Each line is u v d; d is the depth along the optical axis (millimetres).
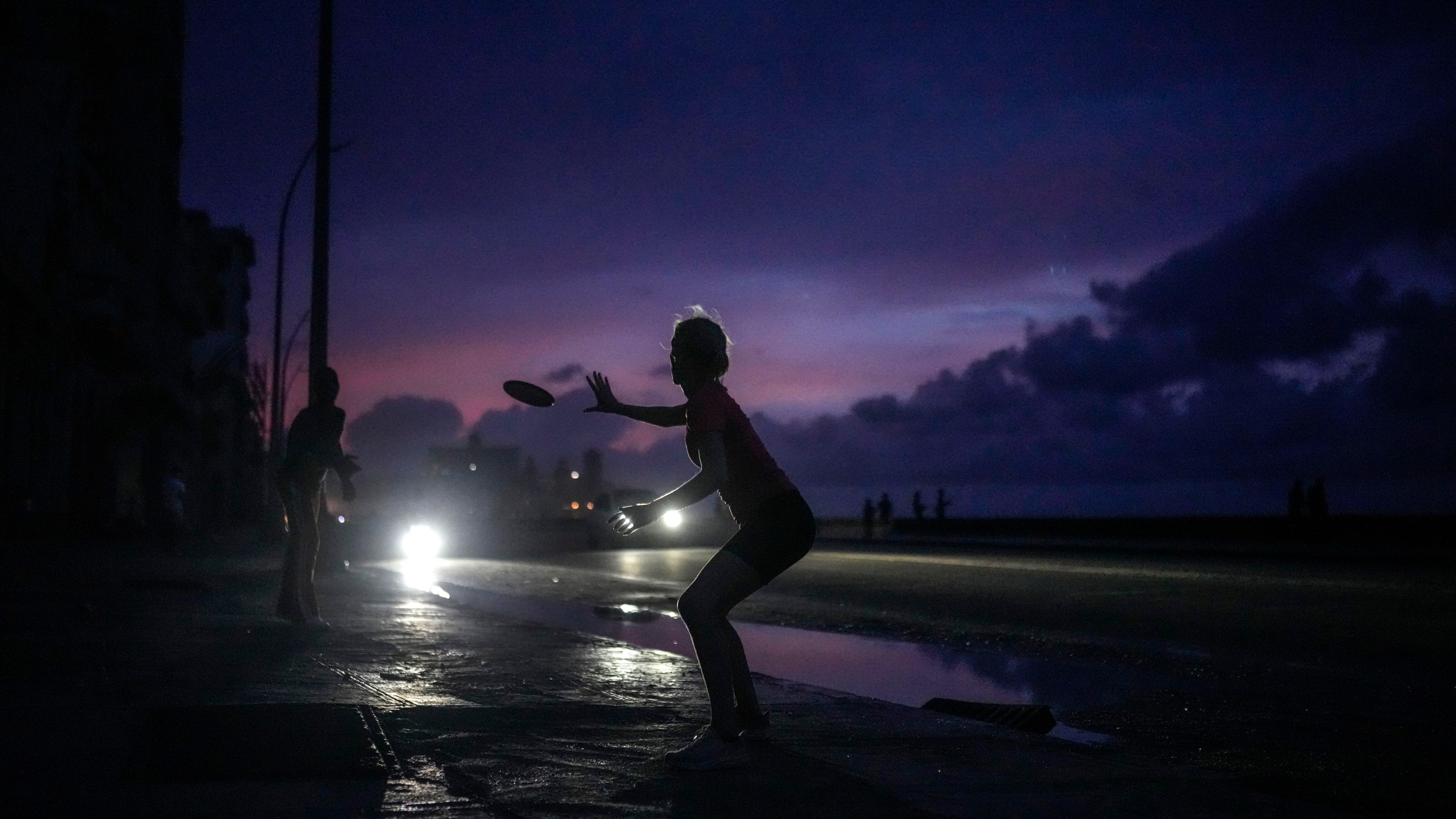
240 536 43062
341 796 3438
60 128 28422
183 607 9773
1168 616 12188
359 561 25516
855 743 4543
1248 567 21688
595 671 6355
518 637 7973
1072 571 20312
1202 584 17078
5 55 28578
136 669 6008
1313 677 7887
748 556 4191
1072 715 6391
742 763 4035
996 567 21844
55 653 6570
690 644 9234
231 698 5133
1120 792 3783
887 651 9375
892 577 18562
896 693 7125
